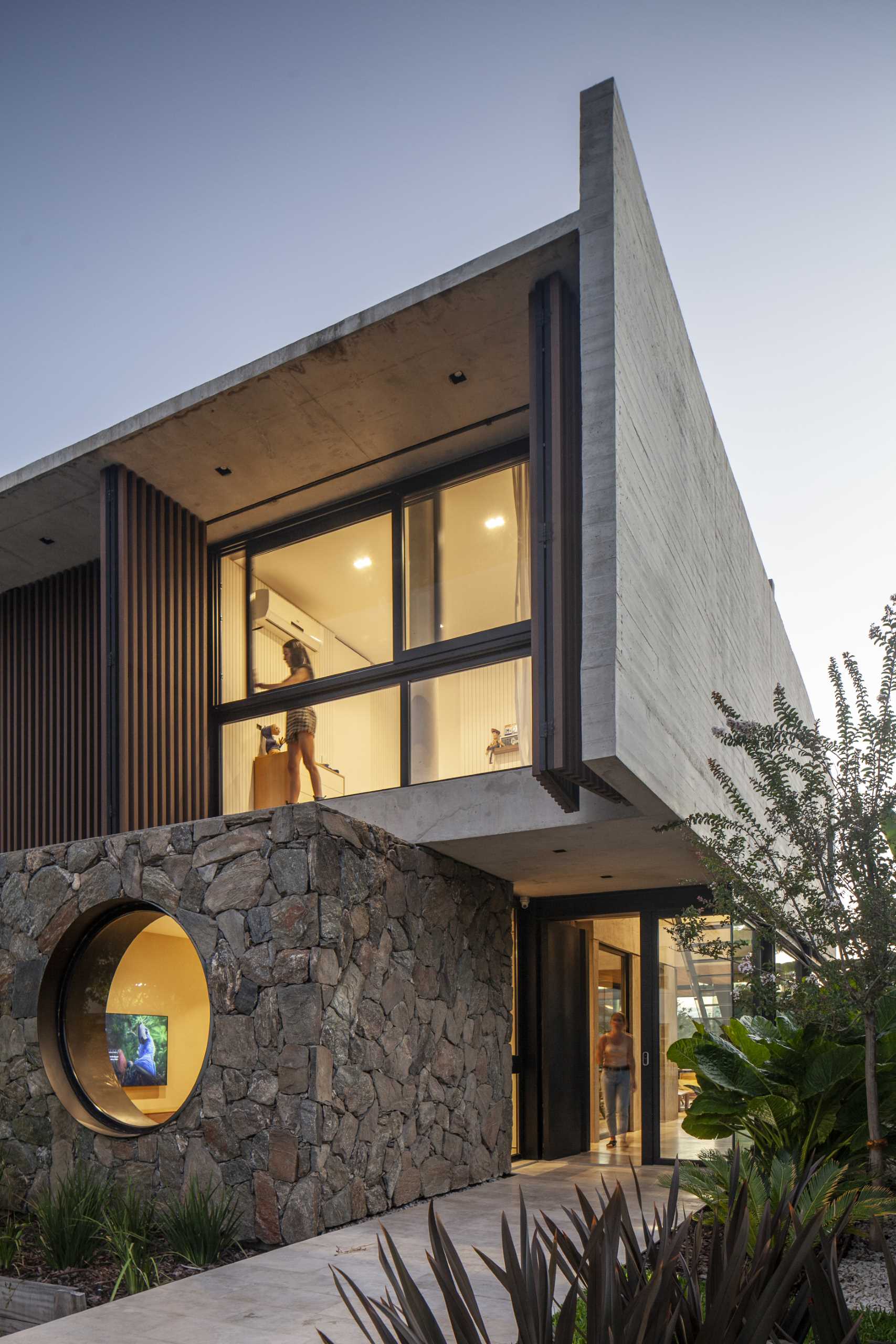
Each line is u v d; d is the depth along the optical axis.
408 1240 6.83
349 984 7.68
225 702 10.87
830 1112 6.57
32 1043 8.82
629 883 10.83
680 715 8.58
